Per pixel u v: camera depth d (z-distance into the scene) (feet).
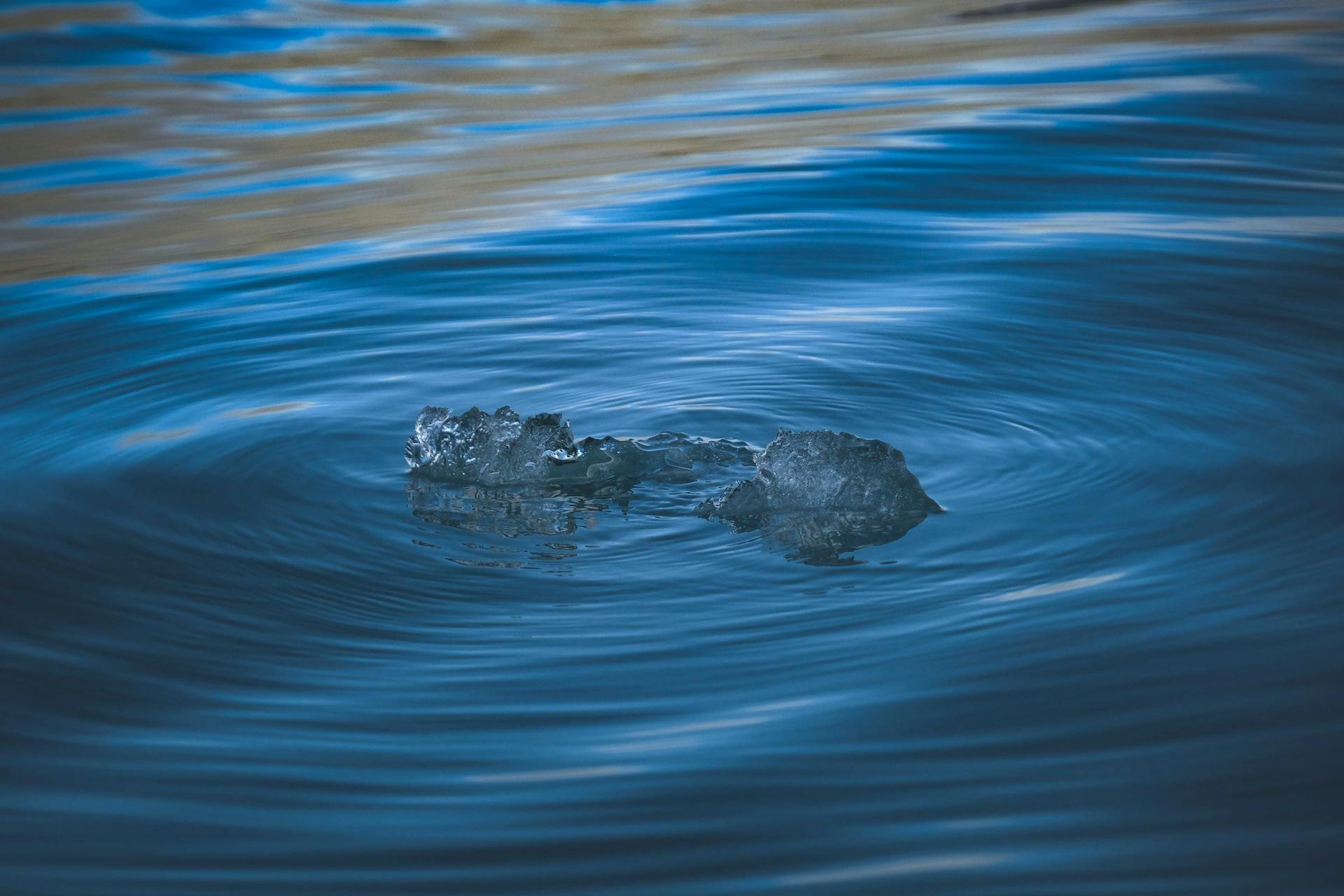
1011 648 36.27
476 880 26.76
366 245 85.30
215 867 27.50
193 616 40.42
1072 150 101.40
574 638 38.24
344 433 54.65
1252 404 54.49
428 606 40.83
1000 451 50.85
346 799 30.04
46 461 52.49
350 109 137.28
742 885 26.22
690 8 196.54
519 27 185.37
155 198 104.83
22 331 70.64
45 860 27.89
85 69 158.40
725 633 38.22
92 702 35.37
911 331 64.28
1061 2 180.55
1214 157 98.73
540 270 77.25
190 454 52.65
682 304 70.13
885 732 32.07
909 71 139.44
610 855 27.40
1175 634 36.65
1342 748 30.48
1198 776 29.63
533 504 48.06
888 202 89.25
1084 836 27.48
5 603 41.24
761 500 46.85
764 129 114.83
